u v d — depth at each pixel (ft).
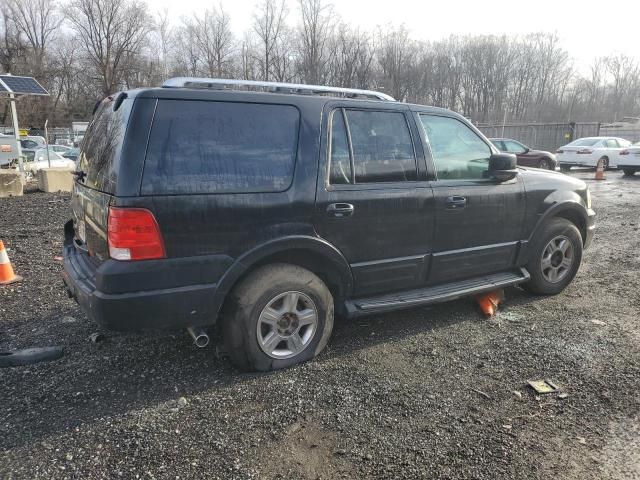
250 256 11.02
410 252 13.43
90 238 11.46
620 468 8.48
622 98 233.55
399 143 13.28
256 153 11.12
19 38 202.69
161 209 10.08
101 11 187.32
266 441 9.17
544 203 16.17
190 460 8.63
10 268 18.62
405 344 13.29
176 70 180.65
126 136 10.04
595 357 12.42
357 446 9.04
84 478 8.18
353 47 144.97
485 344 13.28
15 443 9.04
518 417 9.93
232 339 11.28
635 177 64.03
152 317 10.24
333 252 12.07
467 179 14.52
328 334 12.47
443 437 9.29
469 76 201.67
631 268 20.48
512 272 16.01
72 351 12.81
